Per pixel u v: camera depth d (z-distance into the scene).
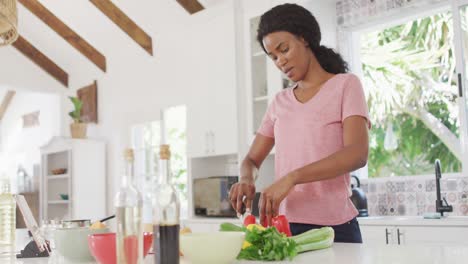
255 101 3.86
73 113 5.69
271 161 3.83
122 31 5.26
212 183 4.01
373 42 4.02
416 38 3.83
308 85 1.62
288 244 1.10
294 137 1.58
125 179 1.01
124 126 5.54
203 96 4.21
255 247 1.12
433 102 3.73
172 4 4.57
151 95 5.18
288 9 1.60
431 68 3.75
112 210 5.59
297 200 1.53
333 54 1.64
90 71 6.02
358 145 1.41
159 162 0.99
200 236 1.05
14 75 6.10
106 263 1.09
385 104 3.94
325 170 1.34
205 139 4.14
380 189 3.54
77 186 5.43
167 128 5.18
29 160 7.67
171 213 0.97
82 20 5.46
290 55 1.58
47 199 5.89
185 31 4.46
